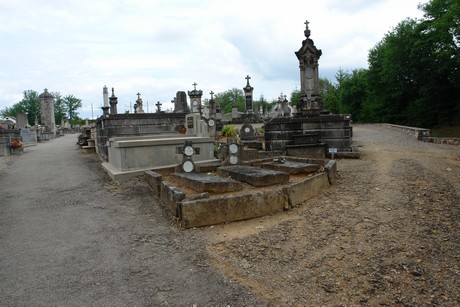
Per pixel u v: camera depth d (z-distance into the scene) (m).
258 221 5.98
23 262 4.75
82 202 7.84
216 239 5.29
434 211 6.13
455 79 33.03
